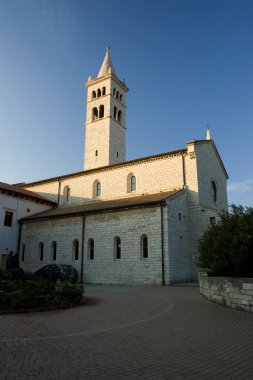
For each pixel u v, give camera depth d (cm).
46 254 3438
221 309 1299
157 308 1349
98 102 5409
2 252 3525
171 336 862
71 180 4225
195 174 3169
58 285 1570
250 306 1219
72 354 698
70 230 3300
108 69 5619
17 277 1903
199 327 972
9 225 3669
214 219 2930
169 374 582
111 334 887
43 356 680
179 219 2905
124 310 1309
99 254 2997
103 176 3912
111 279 2845
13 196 3756
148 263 2662
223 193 3938
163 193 3206
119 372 589
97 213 3127
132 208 2873
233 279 1332
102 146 5109
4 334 877
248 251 1394
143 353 709
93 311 1289
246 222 1405
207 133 3850
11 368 603
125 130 5588
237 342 799
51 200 4312
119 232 2919
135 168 3644
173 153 3350
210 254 1508
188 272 2895
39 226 3597
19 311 1254
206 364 637
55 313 1245
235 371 598
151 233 2712
